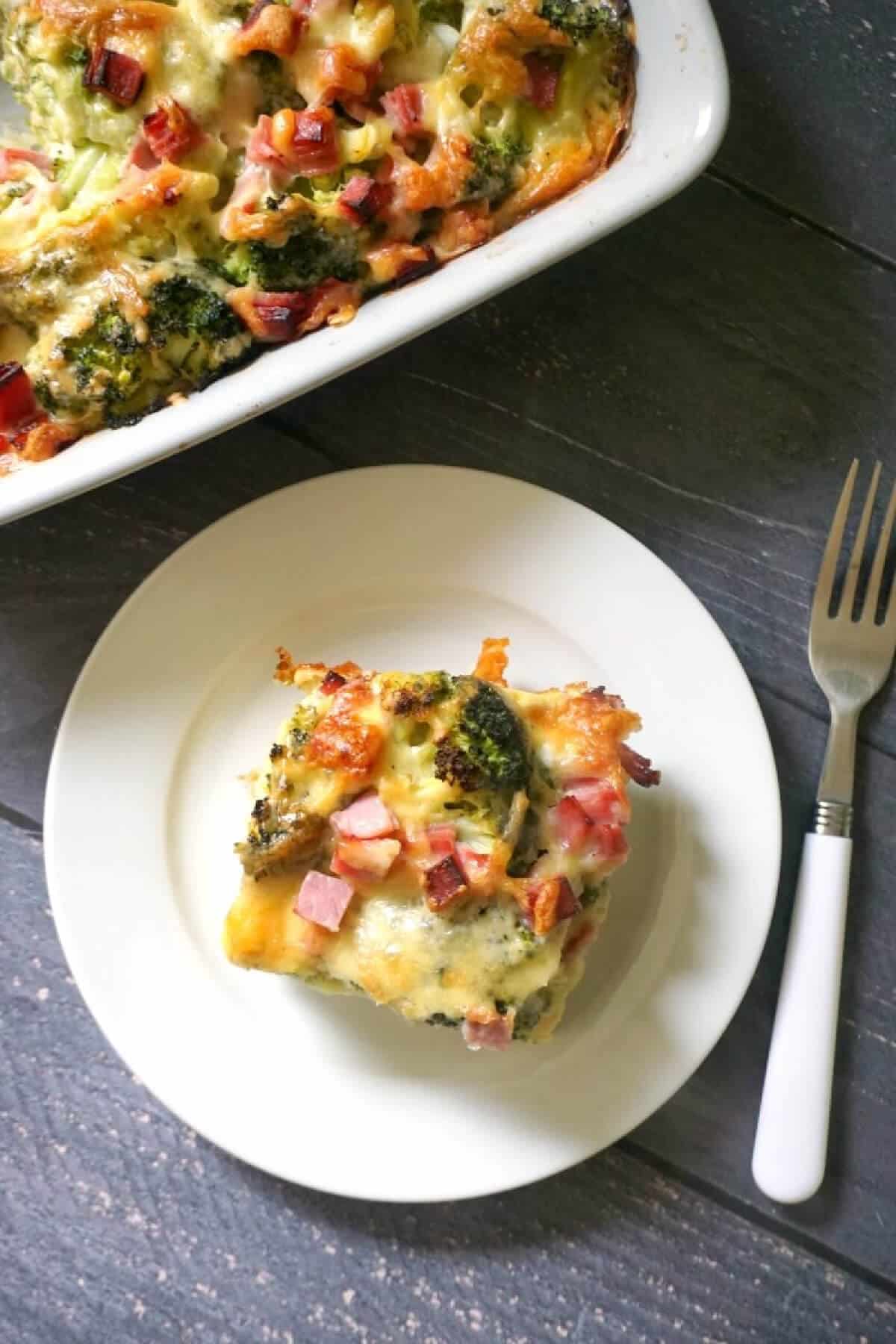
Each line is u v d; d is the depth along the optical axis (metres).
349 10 0.50
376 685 0.48
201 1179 0.52
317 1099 0.51
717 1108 0.53
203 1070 0.51
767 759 0.52
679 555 0.54
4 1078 0.53
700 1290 0.52
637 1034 0.51
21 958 0.53
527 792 0.48
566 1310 0.52
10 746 0.54
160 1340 0.52
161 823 0.52
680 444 0.54
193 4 0.49
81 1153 0.52
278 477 0.54
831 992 0.51
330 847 0.48
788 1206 0.52
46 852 0.51
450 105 0.50
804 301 0.54
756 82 0.54
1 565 0.54
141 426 0.48
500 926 0.47
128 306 0.48
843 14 0.54
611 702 0.50
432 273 0.50
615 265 0.54
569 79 0.50
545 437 0.54
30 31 0.49
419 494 0.52
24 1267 0.52
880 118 0.54
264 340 0.50
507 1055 0.51
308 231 0.49
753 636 0.54
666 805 0.52
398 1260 0.52
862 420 0.54
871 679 0.53
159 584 0.52
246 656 0.53
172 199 0.49
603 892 0.49
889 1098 0.53
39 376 0.49
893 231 0.54
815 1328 0.52
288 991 0.51
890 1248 0.52
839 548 0.53
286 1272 0.52
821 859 0.52
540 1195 0.52
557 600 0.53
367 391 0.54
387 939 0.47
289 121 0.49
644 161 0.48
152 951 0.51
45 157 0.51
